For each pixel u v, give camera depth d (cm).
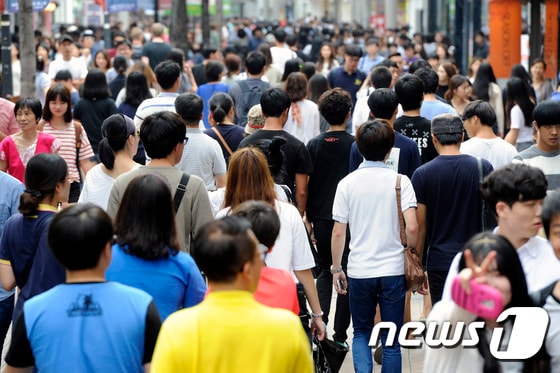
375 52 5062
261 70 3117
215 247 995
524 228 1138
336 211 1709
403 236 1684
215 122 2339
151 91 3375
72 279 1105
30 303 1097
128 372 1087
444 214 1761
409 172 1953
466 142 2081
